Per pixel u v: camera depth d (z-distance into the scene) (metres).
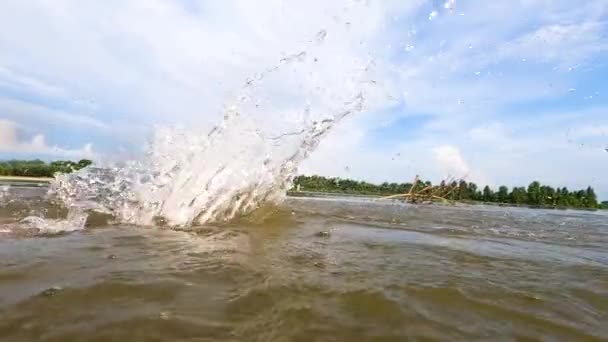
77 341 1.23
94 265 2.09
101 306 1.52
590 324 1.60
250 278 1.95
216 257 2.38
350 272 2.19
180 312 1.48
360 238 3.49
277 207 5.31
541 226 6.02
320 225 4.30
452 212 8.56
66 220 3.70
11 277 1.84
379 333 1.40
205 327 1.37
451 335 1.42
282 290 1.79
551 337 1.45
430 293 1.88
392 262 2.53
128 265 2.10
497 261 2.77
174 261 2.23
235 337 1.30
